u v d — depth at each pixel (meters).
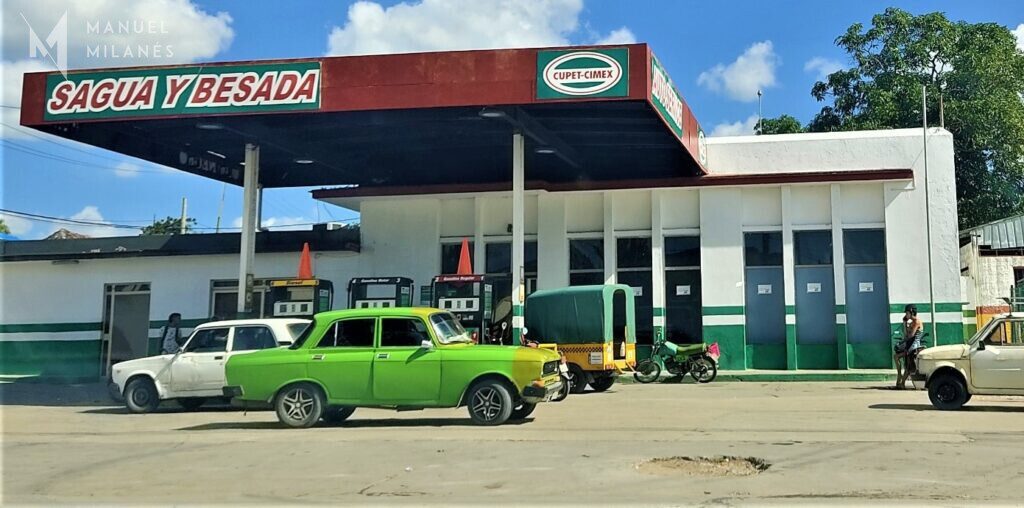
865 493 7.39
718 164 23.08
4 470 9.10
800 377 20.62
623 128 20.31
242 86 17.92
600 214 23.75
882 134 22.09
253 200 21.22
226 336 15.61
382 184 25.39
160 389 15.41
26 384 23.12
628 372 20.67
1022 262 25.53
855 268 21.97
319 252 24.69
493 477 8.29
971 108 32.34
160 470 9.02
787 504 7.04
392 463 9.12
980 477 8.01
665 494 7.45
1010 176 33.41
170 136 21.47
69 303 25.47
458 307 19.72
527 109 18.62
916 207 21.66
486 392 12.17
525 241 24.17
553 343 17.86
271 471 8.85
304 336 12.76
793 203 22.44
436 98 17.23
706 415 13.16
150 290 25.03
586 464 8.81
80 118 18.31
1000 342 13.70
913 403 14.84
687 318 22.75
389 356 12.31
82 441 11.22
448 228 24.77
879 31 35.44
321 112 17.70
